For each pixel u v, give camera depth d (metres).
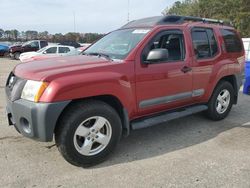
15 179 3.81
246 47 12.38
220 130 5.68
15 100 3.99
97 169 4.11
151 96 4.73
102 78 4.09
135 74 4.46
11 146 4.77
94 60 4.47
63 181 3.79
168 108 5.14
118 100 4.34
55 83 3.77
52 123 3.77
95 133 4.16
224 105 6.23
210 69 5.66
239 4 39.38
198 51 5.46
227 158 4.46
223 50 6.01
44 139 3.80
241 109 7.23
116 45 4.96
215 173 4.00
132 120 4.71
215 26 6.00
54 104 3.74
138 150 4.72
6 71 16.11
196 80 5.41
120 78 4.27
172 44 5.05
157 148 4.80
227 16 39.66
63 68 4.07
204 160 4.39
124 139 5.17
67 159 4.05
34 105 3.76
